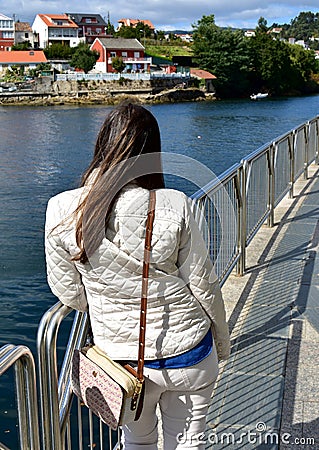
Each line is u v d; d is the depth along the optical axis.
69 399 2.51
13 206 25.27
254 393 3.71
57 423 2.36
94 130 53.97
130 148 2.08
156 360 2.17
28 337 12.36
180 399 2.28
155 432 2.45
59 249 2.18
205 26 100.38
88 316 2.54
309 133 11.05
